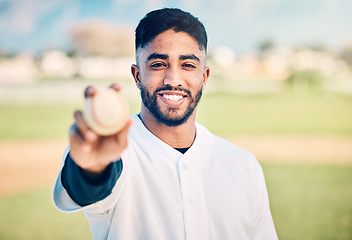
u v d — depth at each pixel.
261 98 38.12
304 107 32.94
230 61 53.72
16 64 54.97
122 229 1.50
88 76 52.66
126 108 0.99
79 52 58.75
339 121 25.45
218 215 1.64
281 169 11.98
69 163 1.15
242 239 1.68
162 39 1.57
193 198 1.60
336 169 11.95
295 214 7.65
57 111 30.94
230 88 42.94
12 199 8.84
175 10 1.63
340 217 7.41
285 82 46.19
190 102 1.62
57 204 1.26
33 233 6.48
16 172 12.18
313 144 17.28
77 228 6.70
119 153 1.01
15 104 35.41
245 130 21.59
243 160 1.84
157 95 1.59
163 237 1.54
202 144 1.77
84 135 0.97
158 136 1.71
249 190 1.76
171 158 1.66
